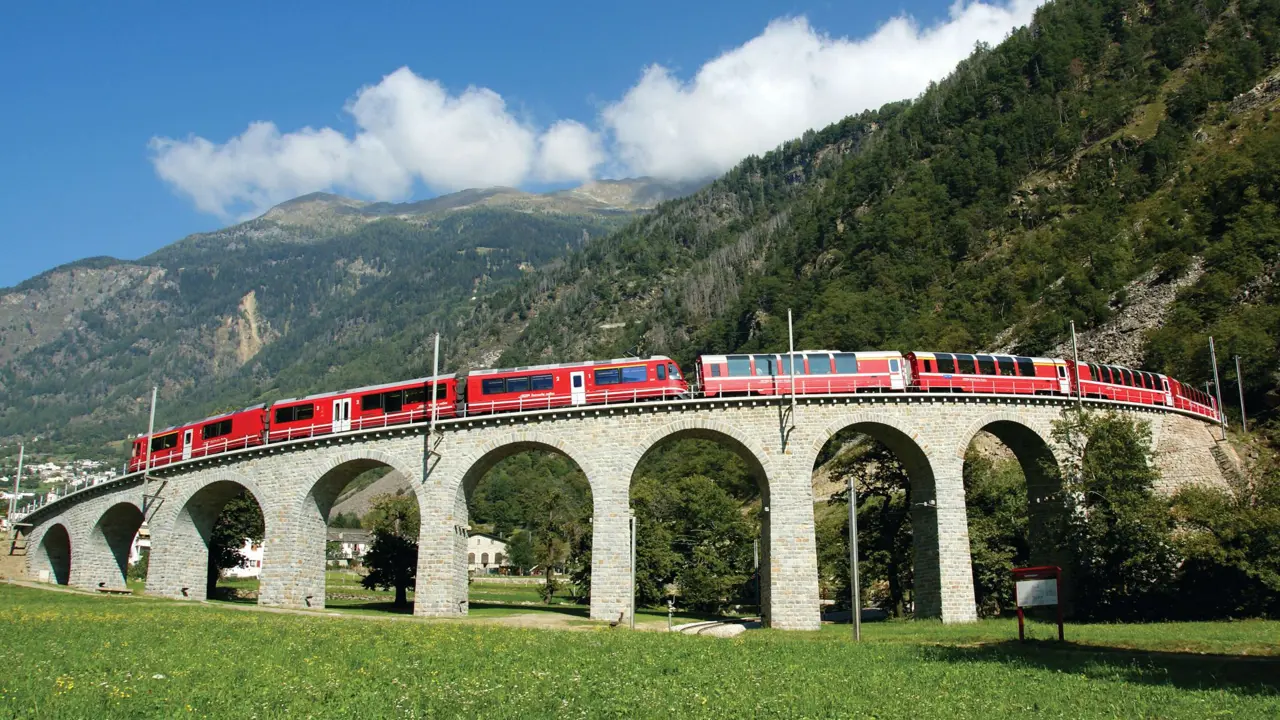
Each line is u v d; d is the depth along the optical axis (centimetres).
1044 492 6562
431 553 5969
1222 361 9269
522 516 17525
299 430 6631
